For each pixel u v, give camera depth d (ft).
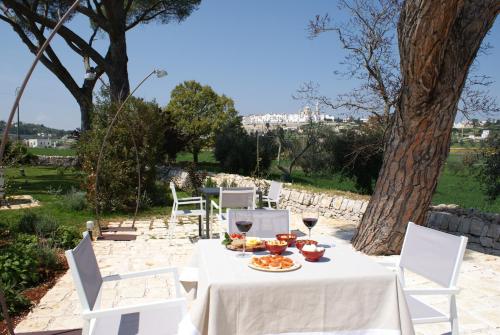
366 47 30.04
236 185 40.81
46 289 14.98
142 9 62.39
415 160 18.10
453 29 16.78
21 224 23.25
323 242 11.14
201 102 121.19
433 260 9.53
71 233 22.20
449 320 8.98
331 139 46.50
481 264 18.33
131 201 34.60
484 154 30.63
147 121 35.96
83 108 57.36
